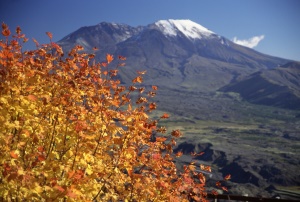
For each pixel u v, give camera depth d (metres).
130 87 6.45
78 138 5.43
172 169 7.10
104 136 6.08
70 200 5.14
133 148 6.20
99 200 6.21
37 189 4.77
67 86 6.06
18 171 4.57
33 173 5.00
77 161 5.49
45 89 6.14
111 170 6.01
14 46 6.30
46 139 6.02
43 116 5.93
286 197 52.00
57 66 6.43
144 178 6.54
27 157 5.32
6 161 5.03
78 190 5.16
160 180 6.69
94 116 6.23
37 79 6.16
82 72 6.26
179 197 7.31
